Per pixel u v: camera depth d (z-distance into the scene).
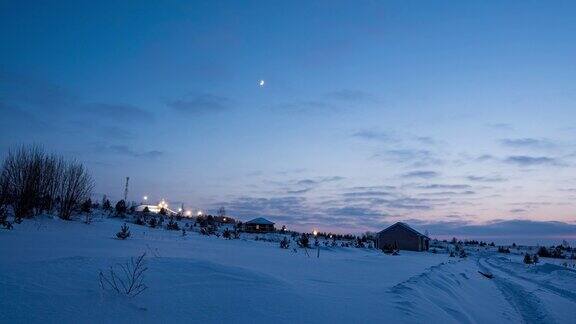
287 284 9.03
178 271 8.27
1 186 27.58
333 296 8.61
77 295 5.89
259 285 8.35
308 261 18.98
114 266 7.86
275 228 80.62
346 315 7.05
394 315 7.60
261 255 20.95
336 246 42.72
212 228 49.28
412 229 62.72
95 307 5.54
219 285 7.80
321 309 7.23
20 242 15.78
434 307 9.57
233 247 27.67
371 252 41.53
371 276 13.49
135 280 7.05
